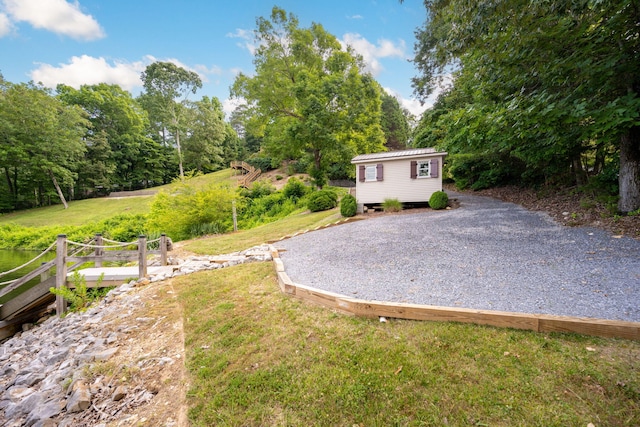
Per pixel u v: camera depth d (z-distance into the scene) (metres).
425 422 1.99
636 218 6.01
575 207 8.01
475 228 7.54
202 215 14.78
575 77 5.18
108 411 2.60
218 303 4.54
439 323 3.17
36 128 27.95
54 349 4.20
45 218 25.67
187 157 38.16
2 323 6.17
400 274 4.89
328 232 9.27
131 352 3.50
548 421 1.88
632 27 4.51
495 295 3.73
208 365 2.95
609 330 2.62
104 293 6.39
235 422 2.20
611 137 5.67
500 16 4.58
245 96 20.88
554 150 7.96
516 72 5.80
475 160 16.14
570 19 4.55
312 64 20.61
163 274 6.51
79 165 32.25
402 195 12.56
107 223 21.62
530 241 5.98
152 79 36.66
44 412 2.71
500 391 2.16
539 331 2.82
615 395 2.02
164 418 2.38
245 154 46.44
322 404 2.26
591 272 4.18
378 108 23.11
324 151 20.66
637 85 5.34
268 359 2.90
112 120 36.72
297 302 4.20
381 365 2.59
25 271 12.59
